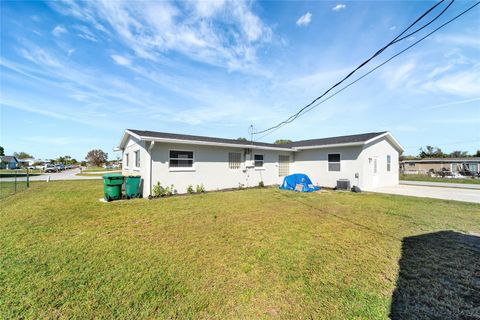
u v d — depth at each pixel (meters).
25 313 2.00
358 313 2.02
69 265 2.97
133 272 2.79
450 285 2.51
